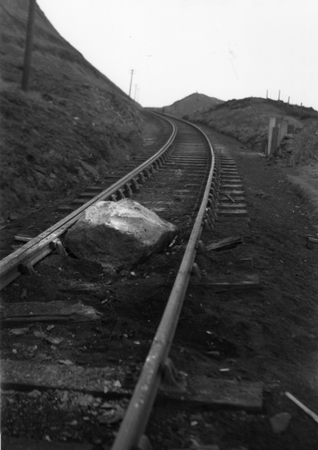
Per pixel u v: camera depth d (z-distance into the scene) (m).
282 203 10.27
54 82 21.84
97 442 2.68
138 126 24.17
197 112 49.22
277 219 8.73
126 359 3.57
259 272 5.43
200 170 13.11
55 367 3.36
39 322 4.18
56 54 31.19
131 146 16.80
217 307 4.44
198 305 4.42
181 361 3.47
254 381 3.31
